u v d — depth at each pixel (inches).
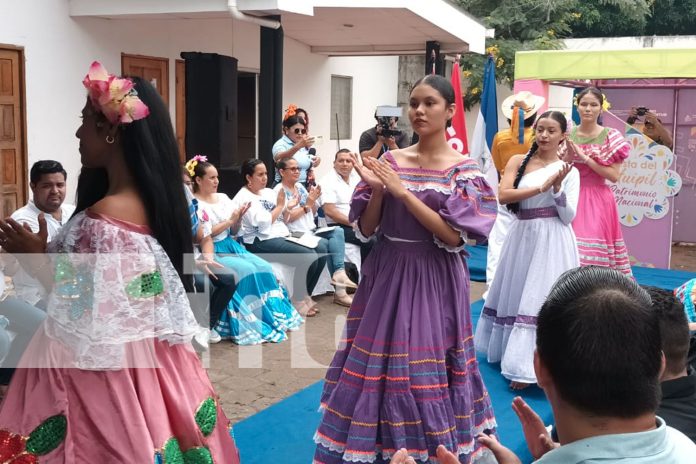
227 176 263.9
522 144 253.8
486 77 289.6
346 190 240.4
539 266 156.9
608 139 183.0
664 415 81.2
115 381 80.7
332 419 109.3
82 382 80.5
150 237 85.4
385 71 504.7
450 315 110.1
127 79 83.4
